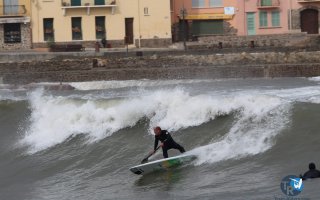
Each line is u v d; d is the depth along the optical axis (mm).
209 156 104062
